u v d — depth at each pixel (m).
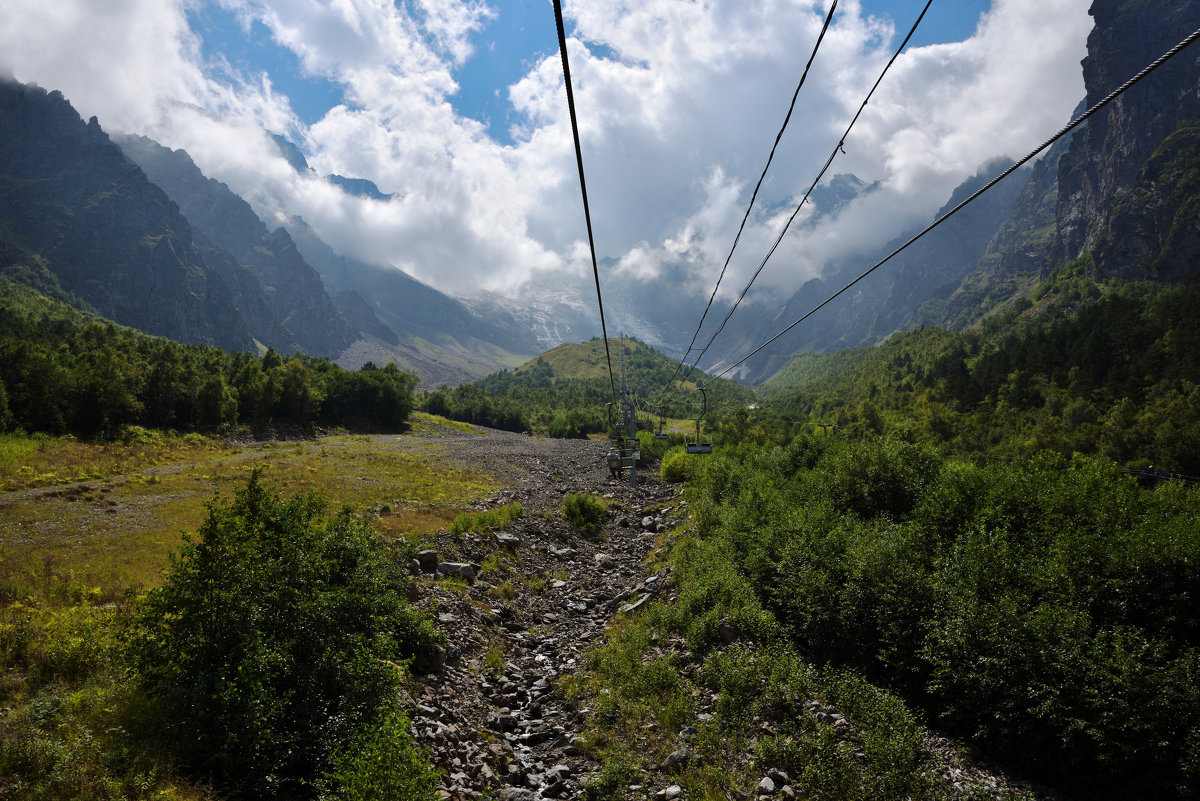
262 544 12.81
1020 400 137.88
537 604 25.92
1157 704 12.72
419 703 14.38
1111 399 117.75
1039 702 13.83
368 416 129.50
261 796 9.73
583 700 16.97
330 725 11.12
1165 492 24.69
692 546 31.33
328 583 13.96
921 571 19.75
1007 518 22.75
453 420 178.50
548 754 14.48
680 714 15.86
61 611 14.91
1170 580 16.05
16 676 11.28
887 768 12.97
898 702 15.79
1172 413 96.88
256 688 10.34
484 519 33.84
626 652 19.69
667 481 71.00
